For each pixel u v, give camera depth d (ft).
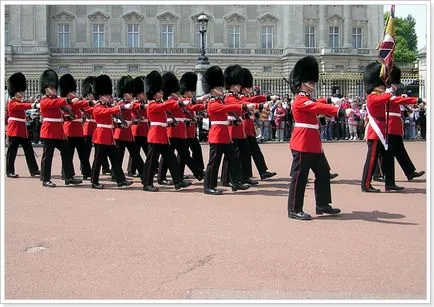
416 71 135.44
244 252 27.12
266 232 30.96
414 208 37.65
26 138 55.93
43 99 48.67
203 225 32.68
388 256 26.32
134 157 53.16
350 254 26.66
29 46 188.65
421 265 25.04
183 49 198.18
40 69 188.14
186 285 22.86
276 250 27.40
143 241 29.32
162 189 47.42
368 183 44.68
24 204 40.06
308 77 35.37
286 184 49.73
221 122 44.04
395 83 48.96
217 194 43.88
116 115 51.16
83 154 53.72
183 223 33.30
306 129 34.65
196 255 26.76
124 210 37.52
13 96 55.93
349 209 37.47
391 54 44.37
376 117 43.73
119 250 27.81
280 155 78.95
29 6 188.34
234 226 32.40
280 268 24.71
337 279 23.31
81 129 53.16
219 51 198.49
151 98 46.52
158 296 21.74
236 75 46.80
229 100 44.24
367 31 208.95
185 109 52.03
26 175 57.52
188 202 40.50
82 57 195.00
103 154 48.03
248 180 49.01
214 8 203.31
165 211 37.04
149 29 201.98
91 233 31.19
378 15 208.95
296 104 34.81
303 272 24.17
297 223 33.17
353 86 140.26
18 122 55.21
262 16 204.74
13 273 24.70
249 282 23.07
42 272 24.76
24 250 28.17
